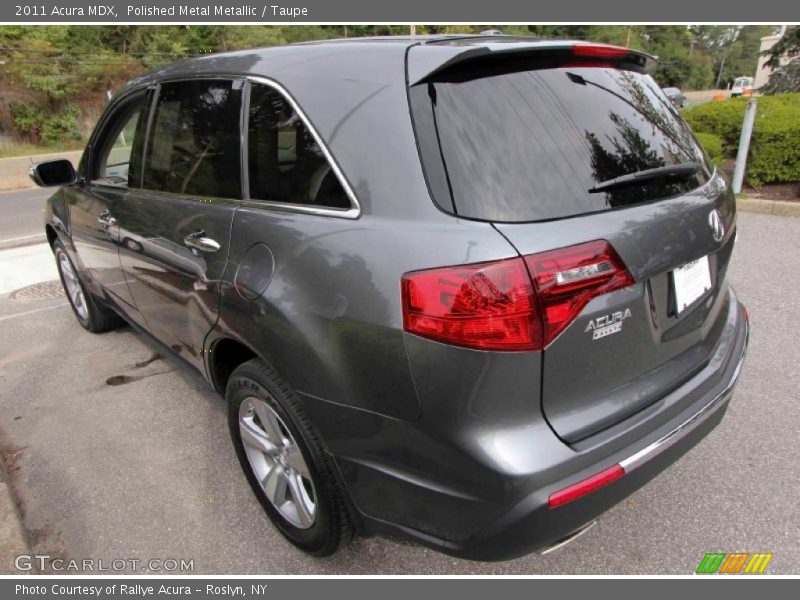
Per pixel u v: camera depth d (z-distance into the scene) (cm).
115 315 430
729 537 229
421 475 167
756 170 743
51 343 430
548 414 161
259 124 215
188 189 254
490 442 155
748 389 321
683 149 212
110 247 327
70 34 2777
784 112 762
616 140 184
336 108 188
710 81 7706
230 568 226
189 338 265
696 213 191
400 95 174
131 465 287
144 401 345
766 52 1198
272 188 208
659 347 186
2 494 257
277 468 227
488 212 156
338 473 190
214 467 283
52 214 414
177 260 252
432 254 155
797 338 370
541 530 158
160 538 241
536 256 150
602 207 167
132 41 2922
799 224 613
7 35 2561
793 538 227
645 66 231
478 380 152
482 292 148
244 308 204
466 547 166
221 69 243
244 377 215
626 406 176
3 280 592
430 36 208
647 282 175
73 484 275
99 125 339
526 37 208
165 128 274
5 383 373
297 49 221
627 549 227
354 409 175
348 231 175
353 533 209
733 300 250
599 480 161
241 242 211
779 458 268
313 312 178
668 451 181
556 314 153
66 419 330
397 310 159
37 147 2342
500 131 166
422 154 166
